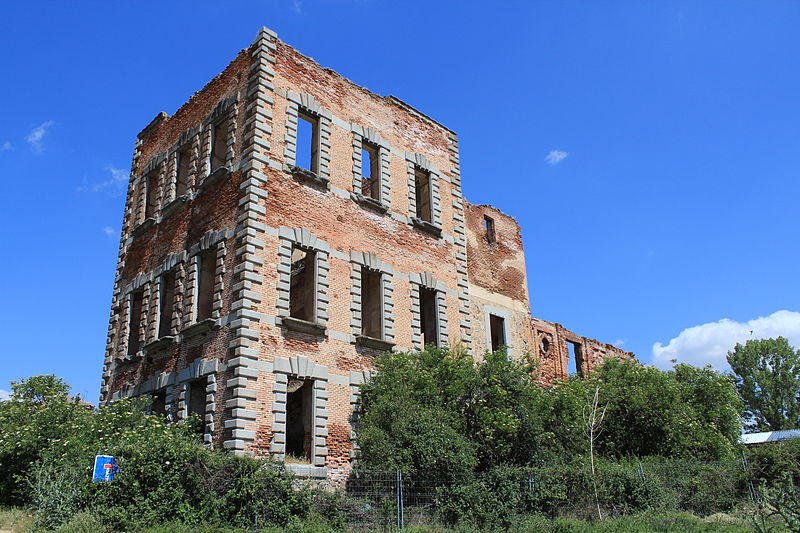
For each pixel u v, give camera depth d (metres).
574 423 24.62
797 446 25.64
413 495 19.66
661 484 23.16
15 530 16.56
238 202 23.91
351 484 20.91
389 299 26.50
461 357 24.22
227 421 20.67
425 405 21.89
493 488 20.34
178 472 17.11
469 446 21.22
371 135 28.77
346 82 28.73
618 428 29.27
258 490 17.19
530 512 20.19
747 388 61.09
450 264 30.20
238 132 25.61
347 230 26.06
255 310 22.12
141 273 29.16
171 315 26.55
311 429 22.30
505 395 23.02
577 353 42.31
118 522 15.88
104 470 17.08
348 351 24.25
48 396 23.98
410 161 30.23
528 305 38.47
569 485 21.30
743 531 16.70
